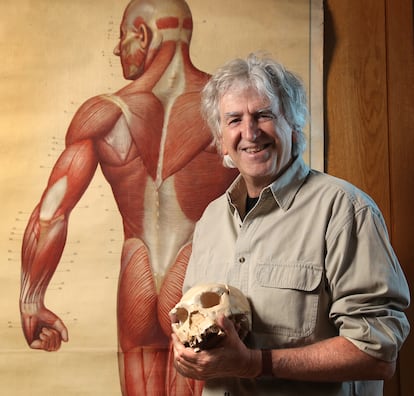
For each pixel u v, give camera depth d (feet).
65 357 5.97
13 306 6.02
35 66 6.37
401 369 6.16
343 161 6.42
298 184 4.60
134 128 6.31
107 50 6.42
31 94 6.33
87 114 6.33
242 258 4.50
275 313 4.24
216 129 4.94
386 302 4.17
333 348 4.01
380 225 4.33
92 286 6.08
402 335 4.14
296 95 4.62
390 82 6.53
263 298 4.29
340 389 4.25
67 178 6.23
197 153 6.29
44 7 6.45
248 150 4.52
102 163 6.26
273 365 3.97
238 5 6.50
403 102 6.51
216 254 4.73
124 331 6.03
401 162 6.43
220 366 3.88
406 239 6.34
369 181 6.42
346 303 4.16
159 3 6.48
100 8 6.46
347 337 4.04
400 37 6.59
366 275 4.15
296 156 4.72
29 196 6.20
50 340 5.99
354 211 4.33
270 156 4.50
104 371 5.97
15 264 6.09
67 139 6.29
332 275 4.24
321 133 6.35
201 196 6.24
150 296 6.09
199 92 6.37
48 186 6.22
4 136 6.27
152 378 5.98
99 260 6.12
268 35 6.47
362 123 6.46
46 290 6.06
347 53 6.55
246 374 4.00
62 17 6.44
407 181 6.42
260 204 4.56
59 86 6.36
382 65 6.55
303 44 6.46
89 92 6.37
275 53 6.44
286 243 4.39
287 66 6.42
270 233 4.46
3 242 6.11
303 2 6.51
